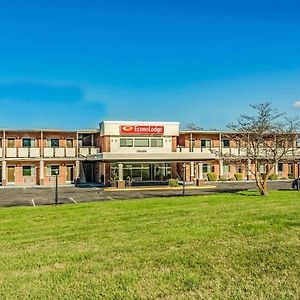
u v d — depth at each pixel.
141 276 8.05
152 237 11.80
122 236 12.15
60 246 10.98
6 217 17.00
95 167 45.88
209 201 21.59
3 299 6.91
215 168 48.47
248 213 16.23
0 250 10.62
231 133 47.94
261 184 25.64
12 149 42.28
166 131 44.09
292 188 33.75
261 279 7.71
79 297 6.96
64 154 44.00
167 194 29.80
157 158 40.44
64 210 19.11
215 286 7.37
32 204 24.25
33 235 12.70
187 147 45.41
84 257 9.66
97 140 46.59
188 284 7.51
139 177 42.59
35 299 6.89
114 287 7.43
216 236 11.62
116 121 42.62
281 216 15.16
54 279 7.98
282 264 8.64
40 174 43.22
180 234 12.07
